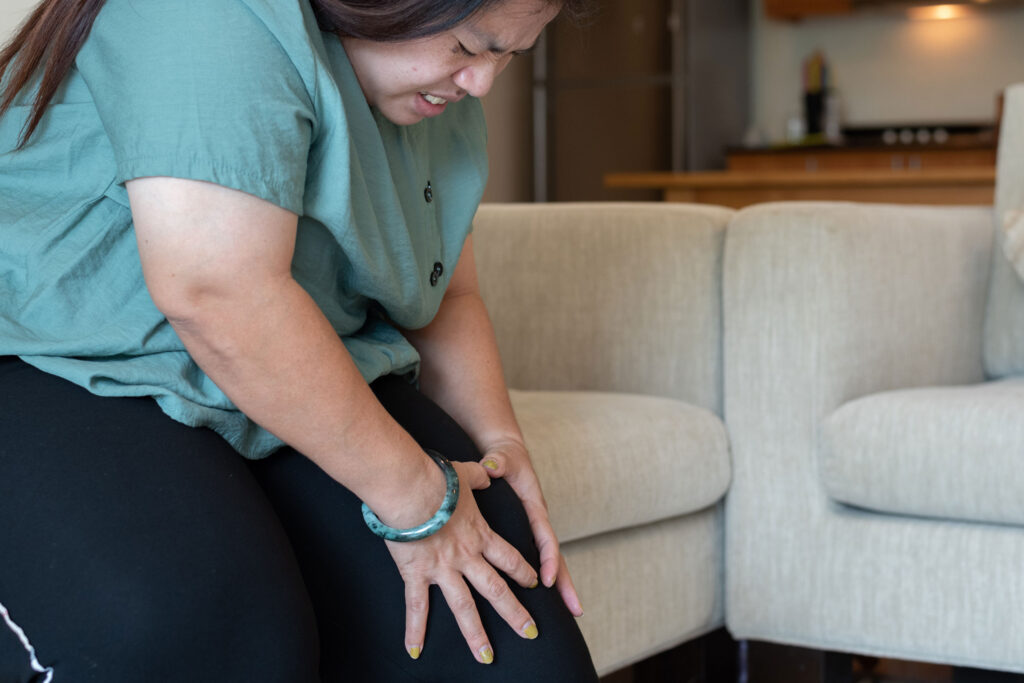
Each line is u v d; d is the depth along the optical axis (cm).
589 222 186
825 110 621
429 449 93
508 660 91
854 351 164
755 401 163
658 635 153
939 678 179
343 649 92
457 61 85
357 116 88
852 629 156
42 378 83
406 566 88
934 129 613
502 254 190
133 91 75
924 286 185
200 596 74
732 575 164
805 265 162
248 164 75
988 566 147
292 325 78
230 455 84
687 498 154
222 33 76
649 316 179
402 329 115
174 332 85
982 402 150
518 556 93
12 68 85
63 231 84
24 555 74
